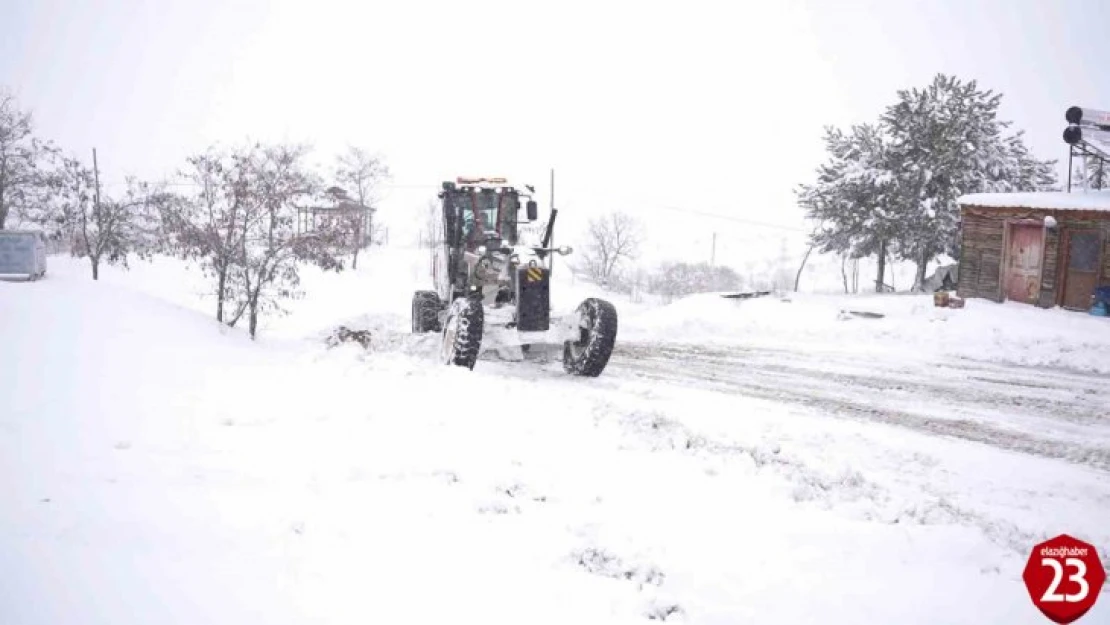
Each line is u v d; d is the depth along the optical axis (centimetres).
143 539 354
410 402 662
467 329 915
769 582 383
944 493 595
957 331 1531
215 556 344
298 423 591
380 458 516
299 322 1919
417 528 401
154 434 535
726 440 657
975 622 362
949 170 2373
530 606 327
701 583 375
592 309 1001
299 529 384
